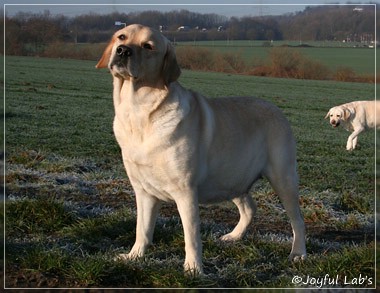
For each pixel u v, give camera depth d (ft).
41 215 20.51
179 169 15.43
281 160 18.21
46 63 106.01
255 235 20.67
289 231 22.13
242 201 19.81
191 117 15.71
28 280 15.35
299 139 51.93
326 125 64.28
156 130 15.30
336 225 23.30
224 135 16.80
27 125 48.19
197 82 85.76
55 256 16.38
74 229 19.83
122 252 18.02
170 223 20.98
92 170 31.81
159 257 17.92
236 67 101.76
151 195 17.01
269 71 105.91
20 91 76.13
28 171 29.53
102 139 42.98
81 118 55.77
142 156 15.52
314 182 32.48
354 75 108.37
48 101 68.59
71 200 24.49
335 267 16.85
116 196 25.72
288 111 74.08
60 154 36.17
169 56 15.55
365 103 51.11
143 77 15.17
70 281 15.42
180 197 15.79
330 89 97.19
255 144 17.83
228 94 77.97
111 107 66.85
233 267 16.71
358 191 30.66
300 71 108.78
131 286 15.35
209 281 15.44
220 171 16.88
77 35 107.14
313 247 19.74
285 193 18.38
